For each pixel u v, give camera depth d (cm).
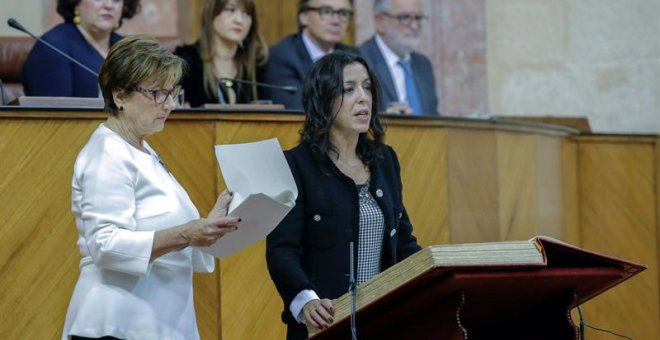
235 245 707
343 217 758
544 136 1327
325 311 700
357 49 1443
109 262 681
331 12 1384
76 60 1177
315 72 780
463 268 640
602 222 1436
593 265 690
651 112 1689
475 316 708
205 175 983
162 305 702
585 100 1734
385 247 771
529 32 1764
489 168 1210
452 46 1759
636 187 1446
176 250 686
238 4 1262
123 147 707
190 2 1731
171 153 977
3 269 923
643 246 1446
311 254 760
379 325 706
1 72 1313
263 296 1005
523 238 1272
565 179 1397
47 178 933
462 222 1169
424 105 1491
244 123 1002
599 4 1728
